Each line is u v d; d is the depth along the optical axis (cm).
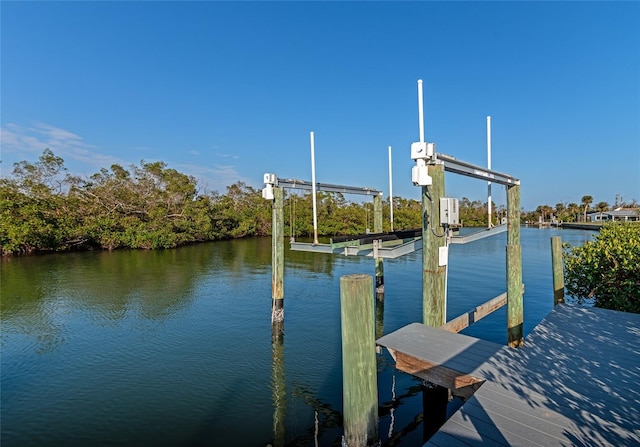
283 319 778
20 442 381
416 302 960
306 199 3369
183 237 2603
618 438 227
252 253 2133
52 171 2372
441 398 416
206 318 832
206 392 491
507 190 538
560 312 544
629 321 496
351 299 273
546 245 2392
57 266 1584
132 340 691
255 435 395
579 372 326
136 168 2856
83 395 482
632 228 742
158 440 385
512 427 242
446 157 427
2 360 598
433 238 427
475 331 694
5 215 1900
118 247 2377
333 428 409
